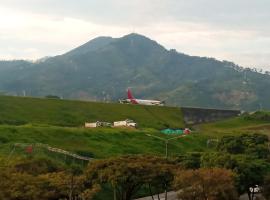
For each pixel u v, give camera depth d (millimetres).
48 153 109688
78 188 64875
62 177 65625
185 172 71875
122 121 190500
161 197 95062
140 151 140625
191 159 101812
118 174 71438
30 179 60656
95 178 73625
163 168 74500
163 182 74750
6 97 197125
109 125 180125
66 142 132250
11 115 174625
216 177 70625
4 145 110875
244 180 83500
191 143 166250
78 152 120500
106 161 76438
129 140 150000
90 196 63969
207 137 176750
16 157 86750
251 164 86312
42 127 140750
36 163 75625
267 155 116250
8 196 56219
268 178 84688
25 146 110938
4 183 57844
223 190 70125
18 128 132500
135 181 72188
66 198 63875
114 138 147500
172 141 161375
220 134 184625
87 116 198750
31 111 187000
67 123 181375
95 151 128625
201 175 70500
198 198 70188
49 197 59688
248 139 124500
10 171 63125
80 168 88312
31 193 57156
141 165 73625
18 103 192750
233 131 197500
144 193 97562
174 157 107250
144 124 199375
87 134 143750
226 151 121500
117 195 85688
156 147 149250
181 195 71125
